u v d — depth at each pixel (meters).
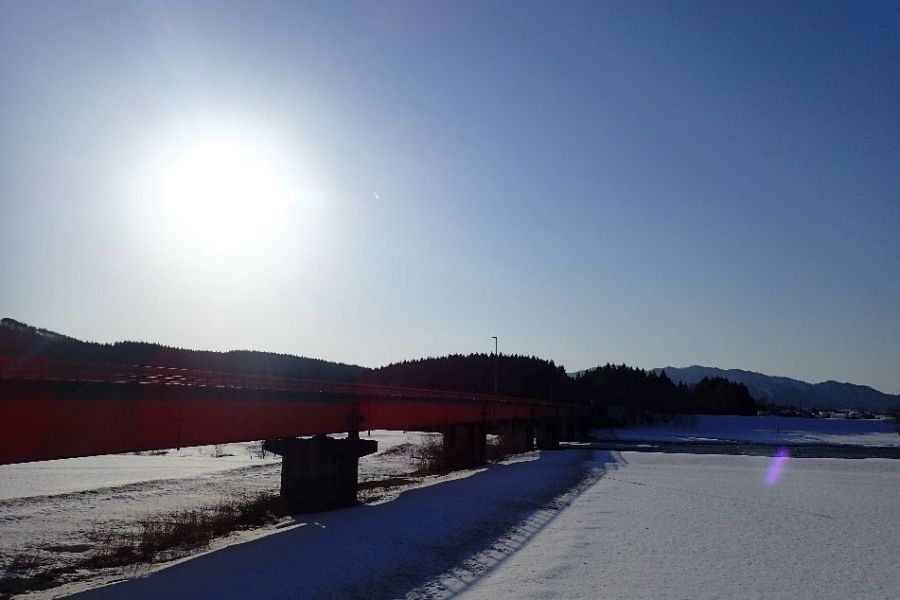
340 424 48.19
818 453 102.19
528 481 57.22
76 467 80.81
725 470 69.38
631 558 28.59
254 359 123.62
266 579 25.11
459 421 73.44
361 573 26.00
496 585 24.31
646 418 189.75
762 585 24.78
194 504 49.97
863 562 28.64
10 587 26.70
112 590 24.19
